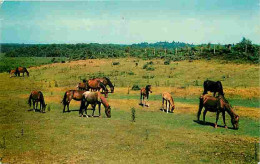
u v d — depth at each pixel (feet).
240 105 80.12
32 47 482.28
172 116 68.23
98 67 180.96
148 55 224.53
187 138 49.03
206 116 68.95
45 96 97.14
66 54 408.87
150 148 43.42
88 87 98.89
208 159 39.09
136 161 38.17
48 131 51.90
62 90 113.50
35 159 38.55
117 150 42.39
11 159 38.34
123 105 82.28
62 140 46.70
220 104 56.80
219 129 55.93
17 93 105.29
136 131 53.01
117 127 55.67
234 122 55.98
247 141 47.55
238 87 103.19
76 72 167.73
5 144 44.27
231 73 132.36
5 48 577.84
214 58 178.50
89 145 44.42
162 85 119.03
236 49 184.34
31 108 75.51
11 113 68.18
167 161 38.29
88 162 37.70
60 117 64.44
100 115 67.15
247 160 38.60
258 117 65.77
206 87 93.76
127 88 116.37
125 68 170.91
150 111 74.38
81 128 54.29
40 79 149.07
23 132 51.03
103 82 105.19
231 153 41.45
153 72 152.66
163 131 53.47
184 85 116.47
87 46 468.75
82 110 66.95
